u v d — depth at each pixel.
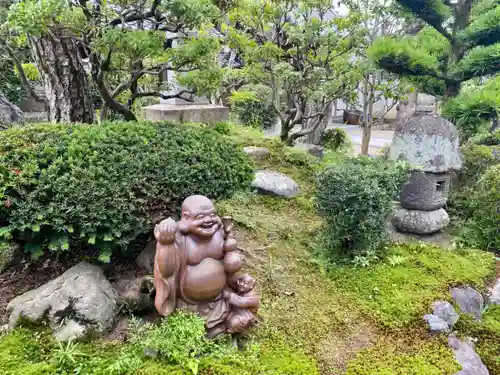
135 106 6.17
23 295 2.39
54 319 2.22
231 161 3.56
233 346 2.31
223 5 4.26
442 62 4.16
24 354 2.09
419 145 3.81
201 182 3.09
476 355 2.64
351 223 3.24
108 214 2.47
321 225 3.87
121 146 2.77
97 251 2.79
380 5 6.09
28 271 2.68
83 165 2.54
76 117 4.23
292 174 4.87
